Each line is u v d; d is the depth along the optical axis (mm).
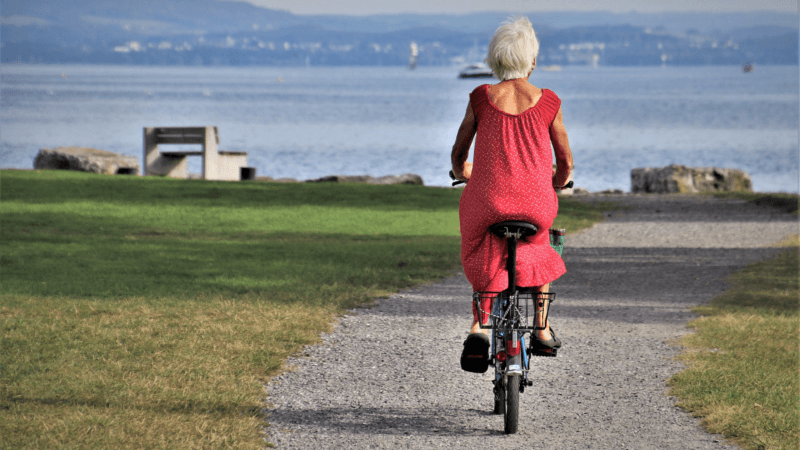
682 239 57281
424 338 27969
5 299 31016
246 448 17266
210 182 83812
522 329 18172
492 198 17375
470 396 21812
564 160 17891
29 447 16562
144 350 24359
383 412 20266
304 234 56750
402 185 88688
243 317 29094
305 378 22891
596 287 38906
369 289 36375
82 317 28328
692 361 24906
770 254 49938
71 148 97562
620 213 72750
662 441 18312
